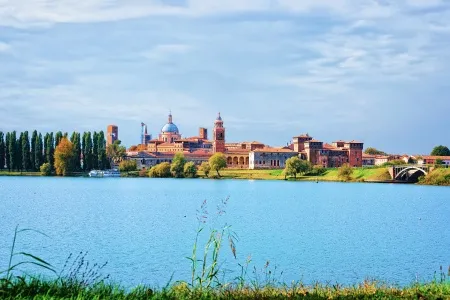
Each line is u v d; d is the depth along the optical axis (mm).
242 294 24219
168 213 109438
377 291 24875
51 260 55062
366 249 67125
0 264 51562
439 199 163250
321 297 23547
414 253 64750
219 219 100000
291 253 62656
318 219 104438
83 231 79625
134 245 66312
